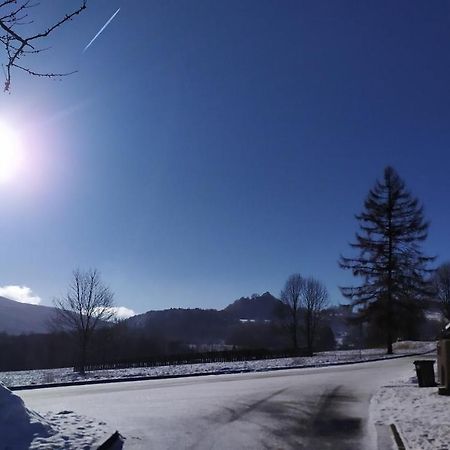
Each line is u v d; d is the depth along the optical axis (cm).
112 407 1503
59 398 1855
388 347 4966
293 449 926
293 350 5769
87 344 4653
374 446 943
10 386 2669
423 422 1111
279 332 7956
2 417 898
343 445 955
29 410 995
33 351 7594
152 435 1049
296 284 7300
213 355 5188
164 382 2522
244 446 950
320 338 8619
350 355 4828
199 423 1186
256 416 1279
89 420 1112
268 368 3300
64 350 7444
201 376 2902
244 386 2048
